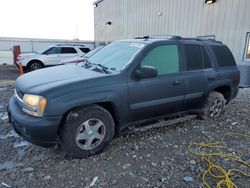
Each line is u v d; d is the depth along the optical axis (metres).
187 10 11.55
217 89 5.10
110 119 3.33
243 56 9.16
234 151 3.55
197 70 4.31
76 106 2.98
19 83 3.35
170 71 3.91
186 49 4.21
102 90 3.14
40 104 2.81
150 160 3.21
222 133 4.23
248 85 8.76
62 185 2.65
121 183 2.71
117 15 19.59
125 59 3.64
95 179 2.76
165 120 4.28
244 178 2.87
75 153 3.12
